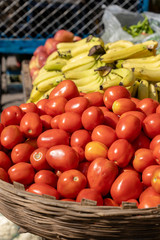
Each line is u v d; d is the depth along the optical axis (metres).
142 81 1.86
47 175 1.17
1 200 1.10
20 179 1.19
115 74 1.83
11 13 4.33
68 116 1.31
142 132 1.31
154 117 1.26
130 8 4.42
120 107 1.35
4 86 5.56
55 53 2.39
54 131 1.27
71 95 1.49
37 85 2.09
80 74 1.96
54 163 1.17
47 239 1.11
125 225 0.95
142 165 1.17
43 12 4.32
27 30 4.48
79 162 1.27
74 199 1.14
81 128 1.35
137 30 3.61
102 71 1.86
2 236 1.18
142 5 4.53
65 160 1.15
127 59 2.00
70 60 2.13
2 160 1.26
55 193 1.11
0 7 4.30
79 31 4.33
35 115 1.33
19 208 1.05
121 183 1.09
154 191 1.07
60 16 4.16
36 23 4.39
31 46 4.39
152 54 2.05
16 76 5.72
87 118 1.28
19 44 4.37
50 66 2.13
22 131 1.32
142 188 1.14
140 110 1.40
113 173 1.12
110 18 3.36
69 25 4.46
